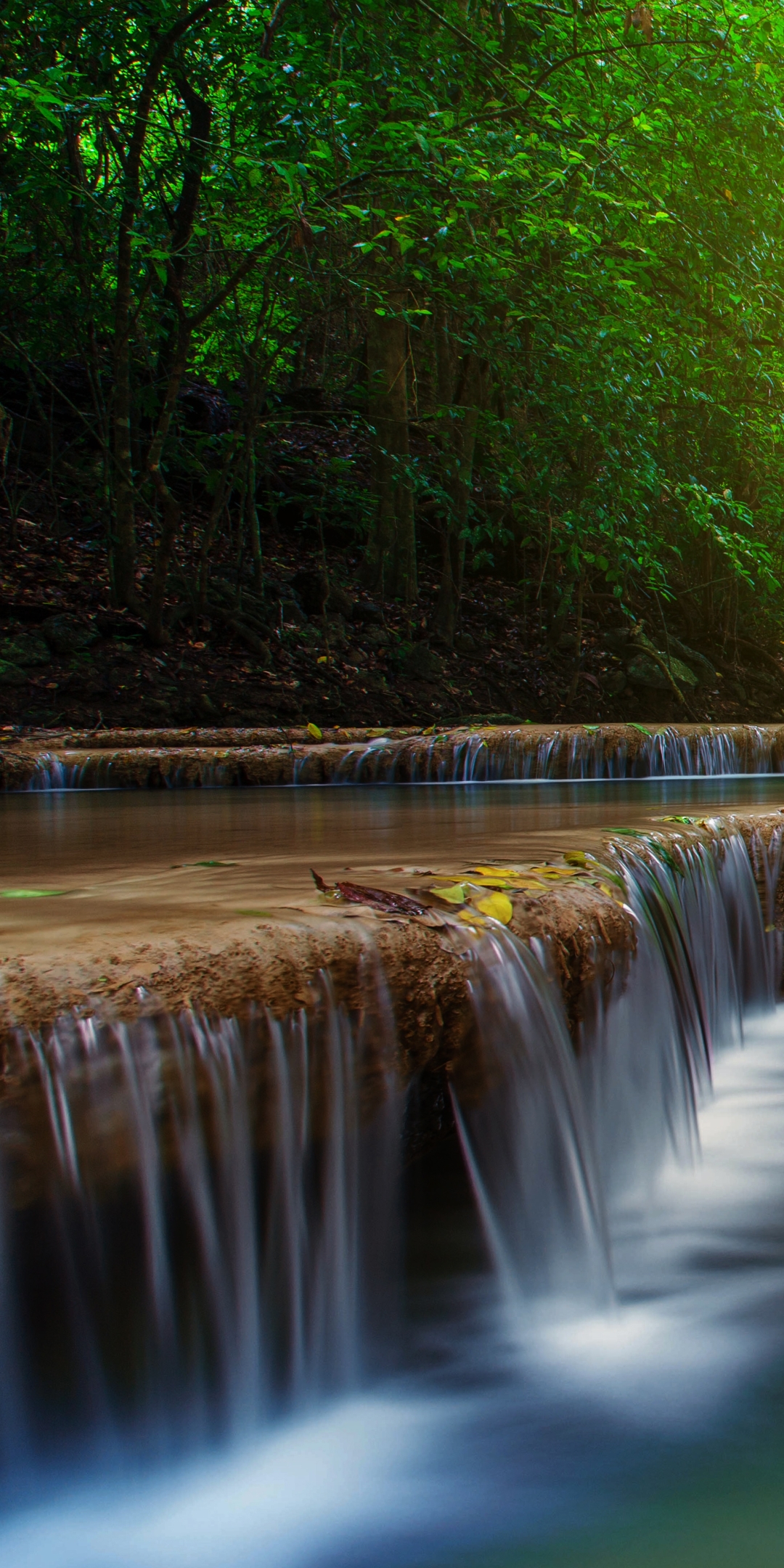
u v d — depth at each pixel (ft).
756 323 34.86
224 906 5.89
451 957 5.70
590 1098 6.86
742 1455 4.97
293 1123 4.89
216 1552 4.30
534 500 39.14
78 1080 4.12
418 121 28.19
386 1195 5.45
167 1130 4.37
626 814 12.80
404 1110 5.48
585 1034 6.88
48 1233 4.02
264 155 27.63
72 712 30.86
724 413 36.47
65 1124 4.08
